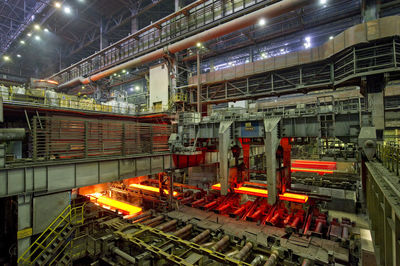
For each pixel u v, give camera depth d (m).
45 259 9.16
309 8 27.12
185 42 24.34
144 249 10.48
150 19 43.94
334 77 17.36
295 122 14.74
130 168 14.36
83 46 49.94
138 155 14.83
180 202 18.00
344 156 13.12
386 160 8.57
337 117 13.38
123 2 37.88
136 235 11.82
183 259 9.50
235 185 18.06
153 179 22.97
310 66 18.73
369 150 11.44
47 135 10.98
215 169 26.03
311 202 15.80
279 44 34.84
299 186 22.34
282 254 10.20
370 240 12.20
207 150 20.78
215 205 17.30
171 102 25.64
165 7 39.53
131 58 32.06
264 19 20.22
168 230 13.40
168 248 10.34
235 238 11.73
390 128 27.31
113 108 24.17
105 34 43.94
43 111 18.16
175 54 26.72
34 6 45.59
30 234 9.66
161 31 28.09
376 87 15.03
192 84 25.19
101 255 10.48
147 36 30.08
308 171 27.53
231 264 9.23
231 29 21.62
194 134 18.81
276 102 37.62
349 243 10.80
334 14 25.64
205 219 14.60
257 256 9.90
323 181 22.03
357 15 24.69
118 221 13.48
